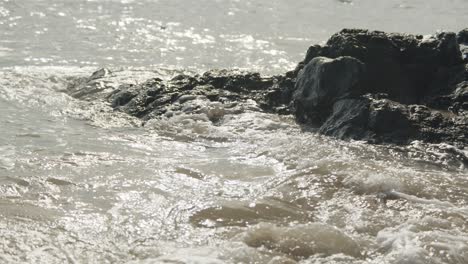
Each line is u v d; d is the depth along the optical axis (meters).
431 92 12.12
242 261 6.25
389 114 10.54
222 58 17.50
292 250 6.55
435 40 12.62
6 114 11.54
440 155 9.80
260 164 9.32
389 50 12.08
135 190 8.08
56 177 8.36
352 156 9.67
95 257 6.29
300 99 11.77
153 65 16.50
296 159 9.52
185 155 9.72
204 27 21.00
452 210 7.66
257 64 17.03
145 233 6.89
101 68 15.53
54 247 6.43
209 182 8.51
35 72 15.09
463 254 6.38
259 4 25.12
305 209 7.73
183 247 6.58
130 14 22.33
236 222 7.26
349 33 12.44
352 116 10.76
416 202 7.92
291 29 21.34
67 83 14.41
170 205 7.66
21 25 19.91
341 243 6.70
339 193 8.20
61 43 18.23
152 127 11.20
